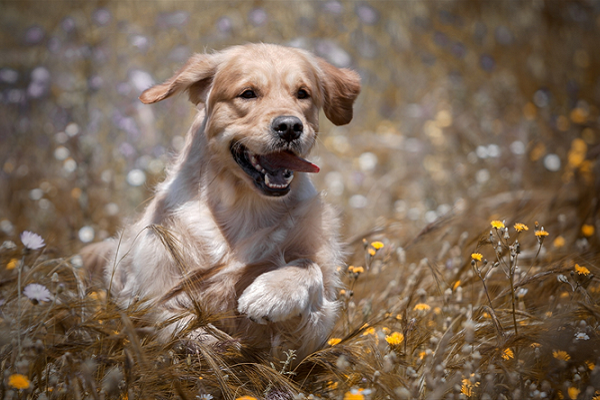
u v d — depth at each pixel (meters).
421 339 4.79
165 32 11.23
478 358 4.08
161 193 5.71
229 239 5.39
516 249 4.66
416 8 15.35
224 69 5.51
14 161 9.59
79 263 6.06
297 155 5.27
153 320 4.93
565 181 9.00
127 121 8.85
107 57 10.48
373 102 13.01
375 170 10.70
